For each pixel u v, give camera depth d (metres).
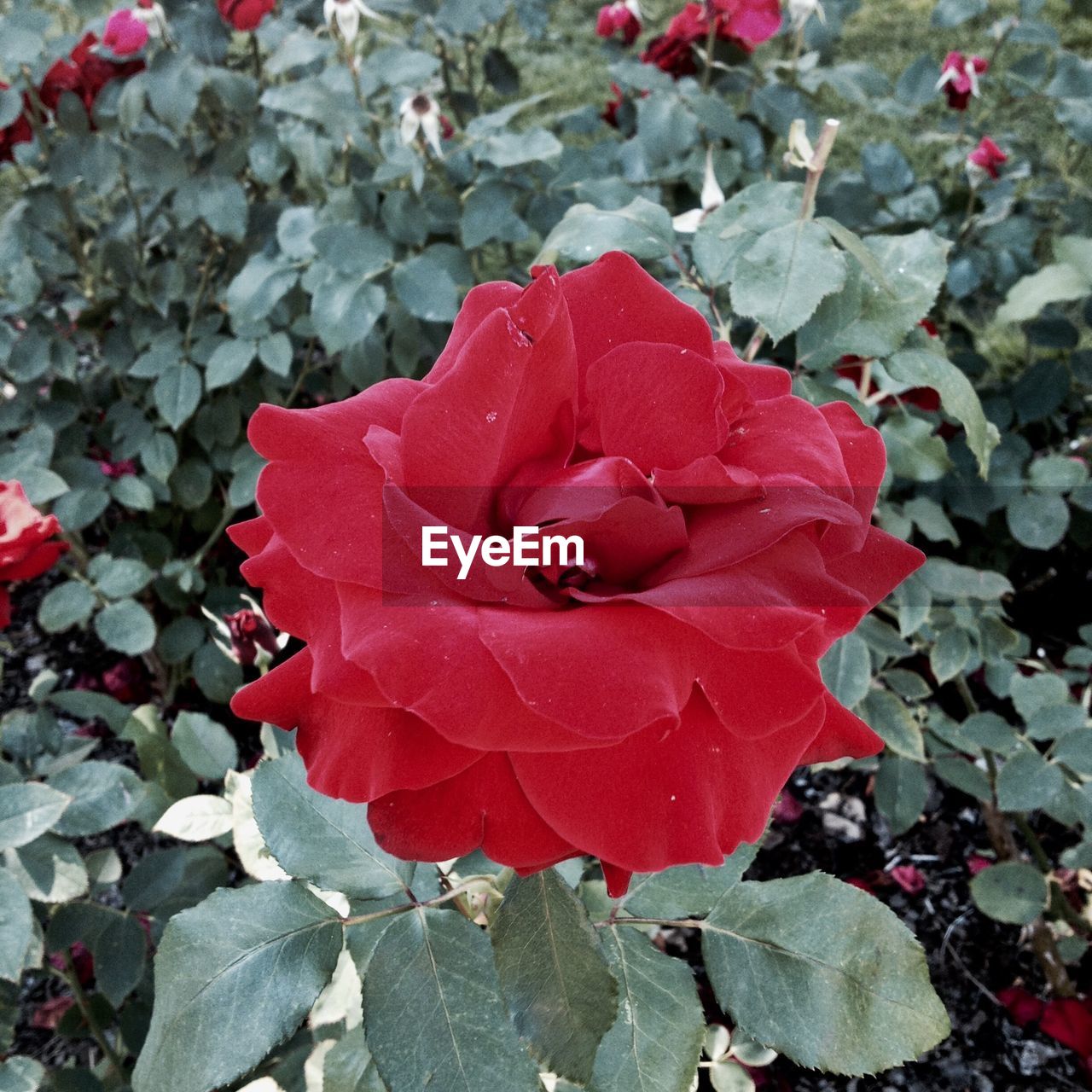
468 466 0.56
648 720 0.47
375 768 0.54
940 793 2.07
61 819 1.27
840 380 1.40
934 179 2.32
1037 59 2.24
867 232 2.19
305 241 1.88
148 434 2.16
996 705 2.17
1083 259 1.90
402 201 1.83
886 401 1.76
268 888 0.75
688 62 2.14
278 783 0.81
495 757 0.56
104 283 2.50
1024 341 2.87
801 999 0.72
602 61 4.34
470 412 0.54
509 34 4.56
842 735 0.66
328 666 0.54
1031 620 2.30
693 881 0.83
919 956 0.71
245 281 1.89
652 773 0.53
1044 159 2.75
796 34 2.07
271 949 0.72
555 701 0.47
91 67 2.01
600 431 0.61
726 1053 1.26
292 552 0.54
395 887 0.77
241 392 2.30
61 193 2.18
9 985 1.23
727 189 2.02
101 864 1.48
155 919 1.45
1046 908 1.52
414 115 1.80
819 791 2.09
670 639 0.52
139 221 2.26
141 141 1.98
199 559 2.18
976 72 2.24
